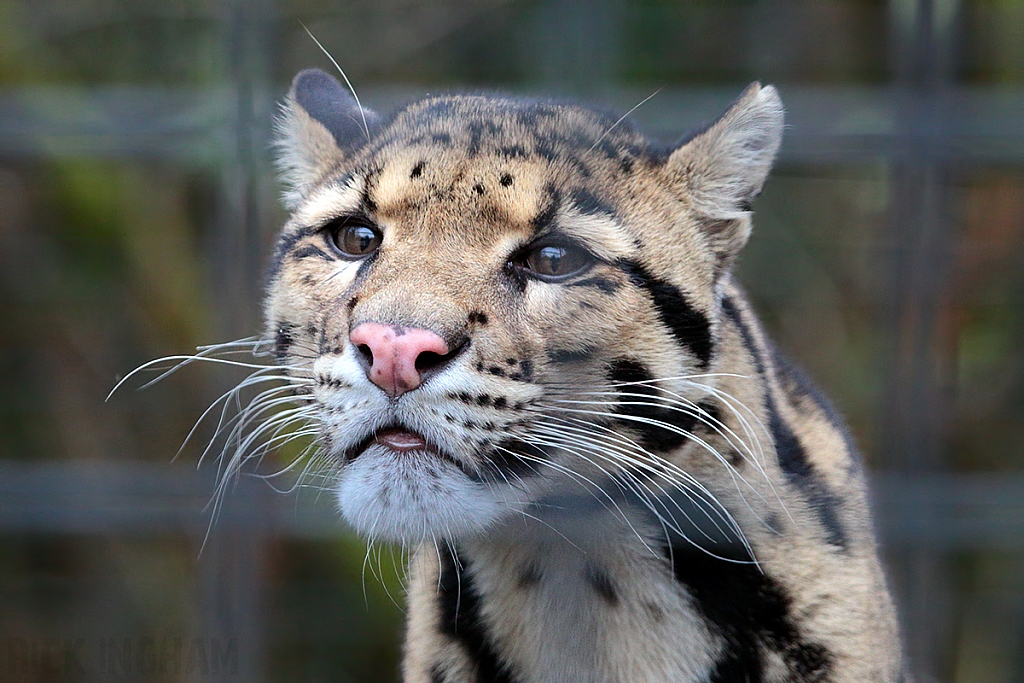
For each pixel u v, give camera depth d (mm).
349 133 7492
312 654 13219
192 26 14250
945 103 9508
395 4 14500
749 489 6711
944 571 12195
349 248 6754
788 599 6660
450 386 6027
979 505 9570
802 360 14258
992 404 14203
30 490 9477
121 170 13984
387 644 13281
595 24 10469
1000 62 13562
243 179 10031
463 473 6176
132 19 14273
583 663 6973
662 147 7133
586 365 6395
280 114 8055
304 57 14289
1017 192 13766
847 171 13297
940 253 10789
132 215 14047
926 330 10867
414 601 7371
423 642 7285
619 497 6641
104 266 14219
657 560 6762
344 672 13227
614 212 6602
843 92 9984
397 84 14422
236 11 10203
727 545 6691
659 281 6602
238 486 9711
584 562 6859
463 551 7070
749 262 14367
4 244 14062
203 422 12453
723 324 7020
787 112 8969
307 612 13297
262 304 8430
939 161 9445
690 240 6848
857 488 7254
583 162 6699
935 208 10766
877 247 13906
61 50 14391
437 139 6730
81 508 9547
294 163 7797
